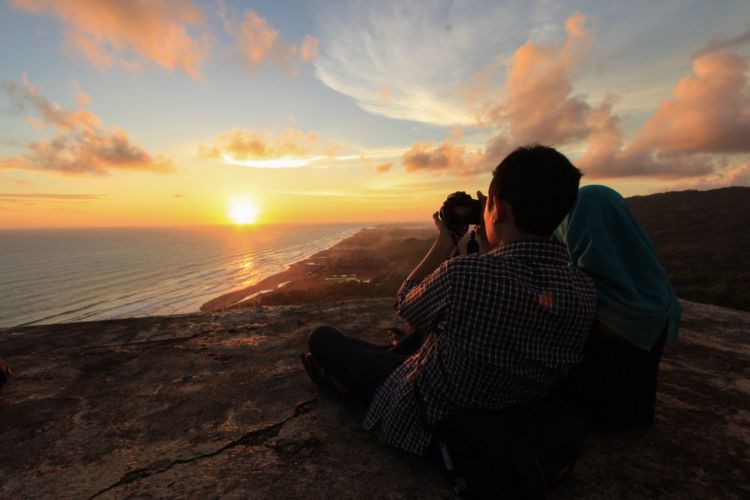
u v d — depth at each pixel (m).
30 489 1.37
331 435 1.69
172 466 1.49
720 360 2.61
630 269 1.44
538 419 1.22
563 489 1.37
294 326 3.33
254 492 1.34
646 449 1.62
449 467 1.24
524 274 1.10
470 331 1.10
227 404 1.98
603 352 1.51
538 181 1.07
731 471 1.49
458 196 1.44
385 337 3.06
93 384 2.22
